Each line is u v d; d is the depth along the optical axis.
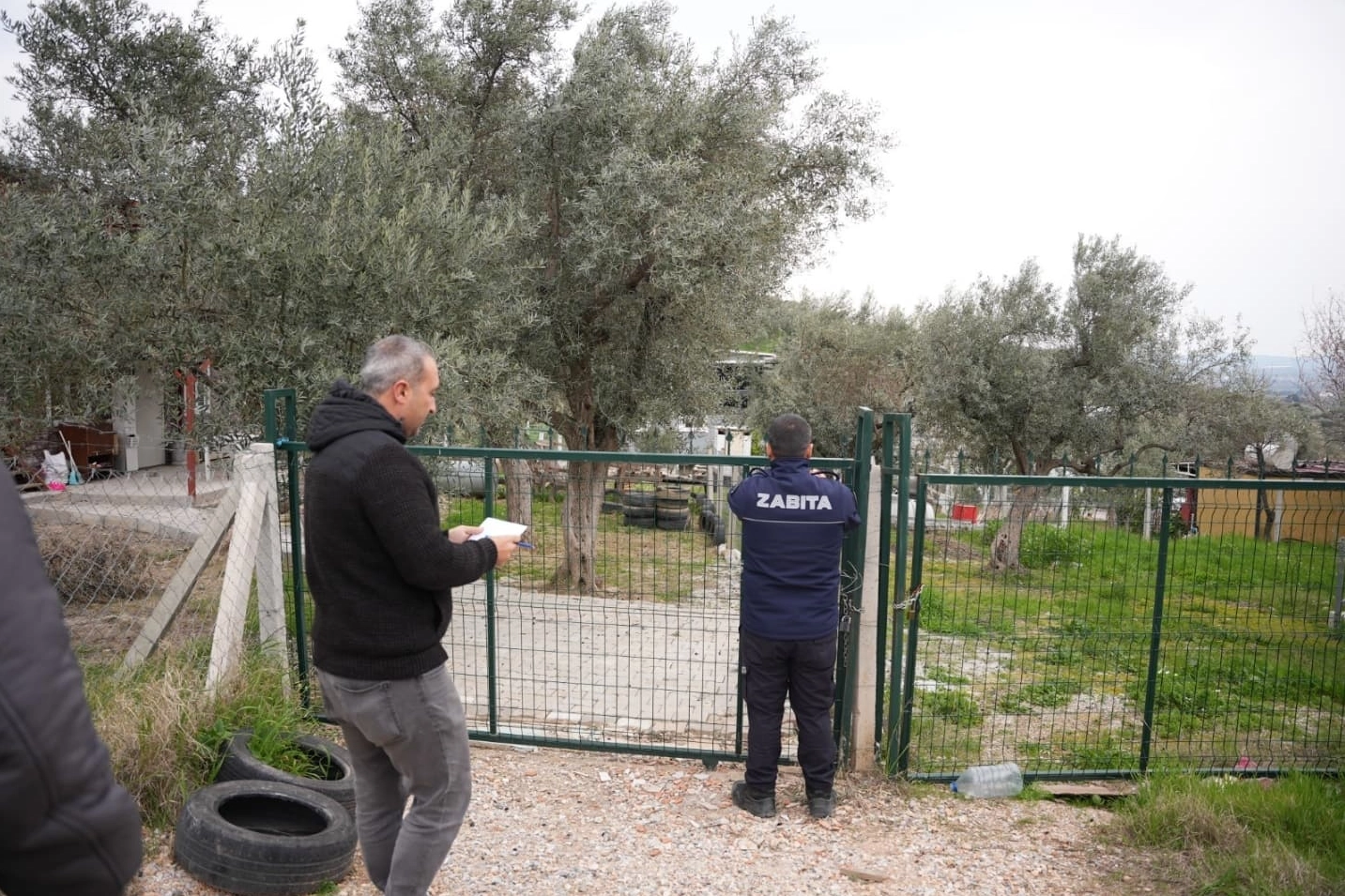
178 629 5.38
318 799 3.73
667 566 6.05
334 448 2.70
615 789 4.50
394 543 2.61
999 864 3.85
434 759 2.81
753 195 10.34
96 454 9.89
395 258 7.22
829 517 4.07
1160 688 7.01
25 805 0.99
